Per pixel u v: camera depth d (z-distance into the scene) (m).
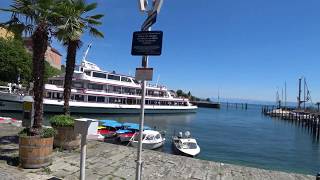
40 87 10.12
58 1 11.59
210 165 10.94
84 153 7.50
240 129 64.06
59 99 48.69
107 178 9.16
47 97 48.22
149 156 11.62
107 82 56.31
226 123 76.00
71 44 14.62
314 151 40.16
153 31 6.70
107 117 56.38
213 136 49.25
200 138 45.97
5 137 13.56
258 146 41.84
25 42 11.66
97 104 54.34
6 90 50.88
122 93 60.19
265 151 38.25
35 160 9.45
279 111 116.38
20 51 58.62
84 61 54.56
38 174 9.05
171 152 31.02
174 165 10.70
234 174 10.13
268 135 56.44
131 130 33.94
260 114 131.12
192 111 89.75
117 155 11.63
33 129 9.80
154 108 72.00
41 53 10.34
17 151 11.14
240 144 42.50
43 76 10.27
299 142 48.81
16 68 58.47
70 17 11.19
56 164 10.09
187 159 11.51
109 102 57.03
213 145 40.09
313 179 10.12
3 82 56.03
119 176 9.38
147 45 6.73
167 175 9.67
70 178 8.92
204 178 9.59
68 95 14.65
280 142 47.81
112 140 32.34
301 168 30.03
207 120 78.81
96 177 9.19
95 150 12.19
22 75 59.81
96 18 13.84
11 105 44.78
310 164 32.06
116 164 10.54
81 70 53.97
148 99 69.19
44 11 10.32
